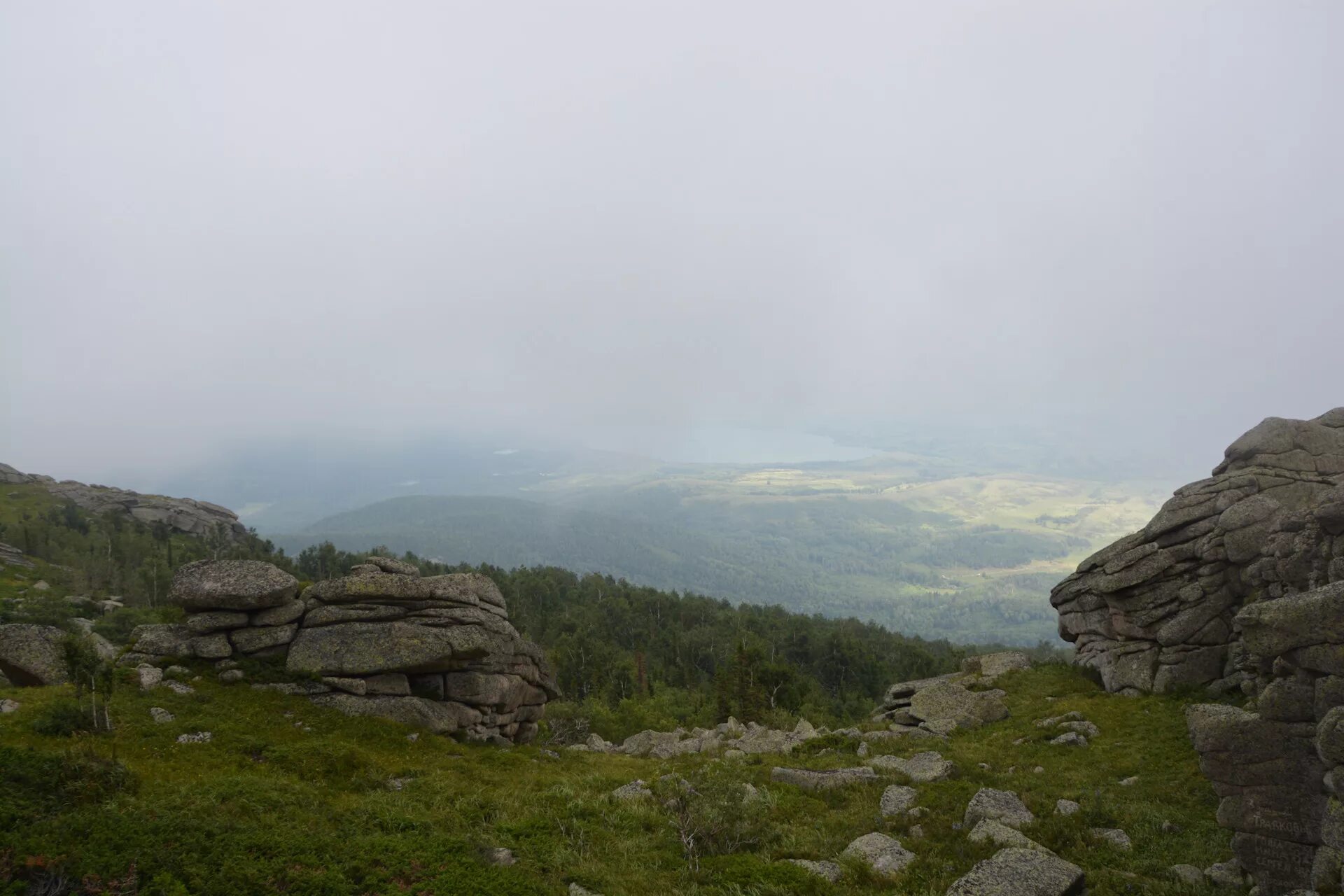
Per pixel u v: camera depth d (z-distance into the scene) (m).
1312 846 14.79
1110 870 17.08
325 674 31.88
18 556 127.38
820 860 18.88
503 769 29.00
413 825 19.19
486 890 15.29
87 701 24.17
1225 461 42.19
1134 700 36.09
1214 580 36.38
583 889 16.39
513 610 154.75
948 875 17.23
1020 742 32.62
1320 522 22.09
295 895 14.35
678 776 26.16
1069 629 46.91
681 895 16.48
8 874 13.02
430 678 34.62
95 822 15.40
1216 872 16.55
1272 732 15.75
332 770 24.44
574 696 127.38
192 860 14.73
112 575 137.75
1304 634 15.47
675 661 162.88
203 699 28.44
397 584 34.59
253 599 32.62
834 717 93.75
